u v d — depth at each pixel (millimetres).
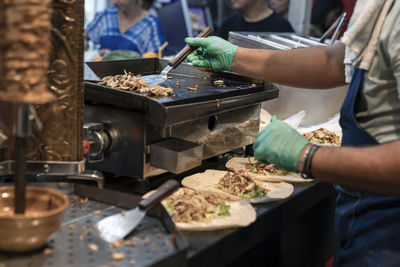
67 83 1186
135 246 1028
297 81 1610
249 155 1873
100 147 1336
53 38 1151
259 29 3332
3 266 901
